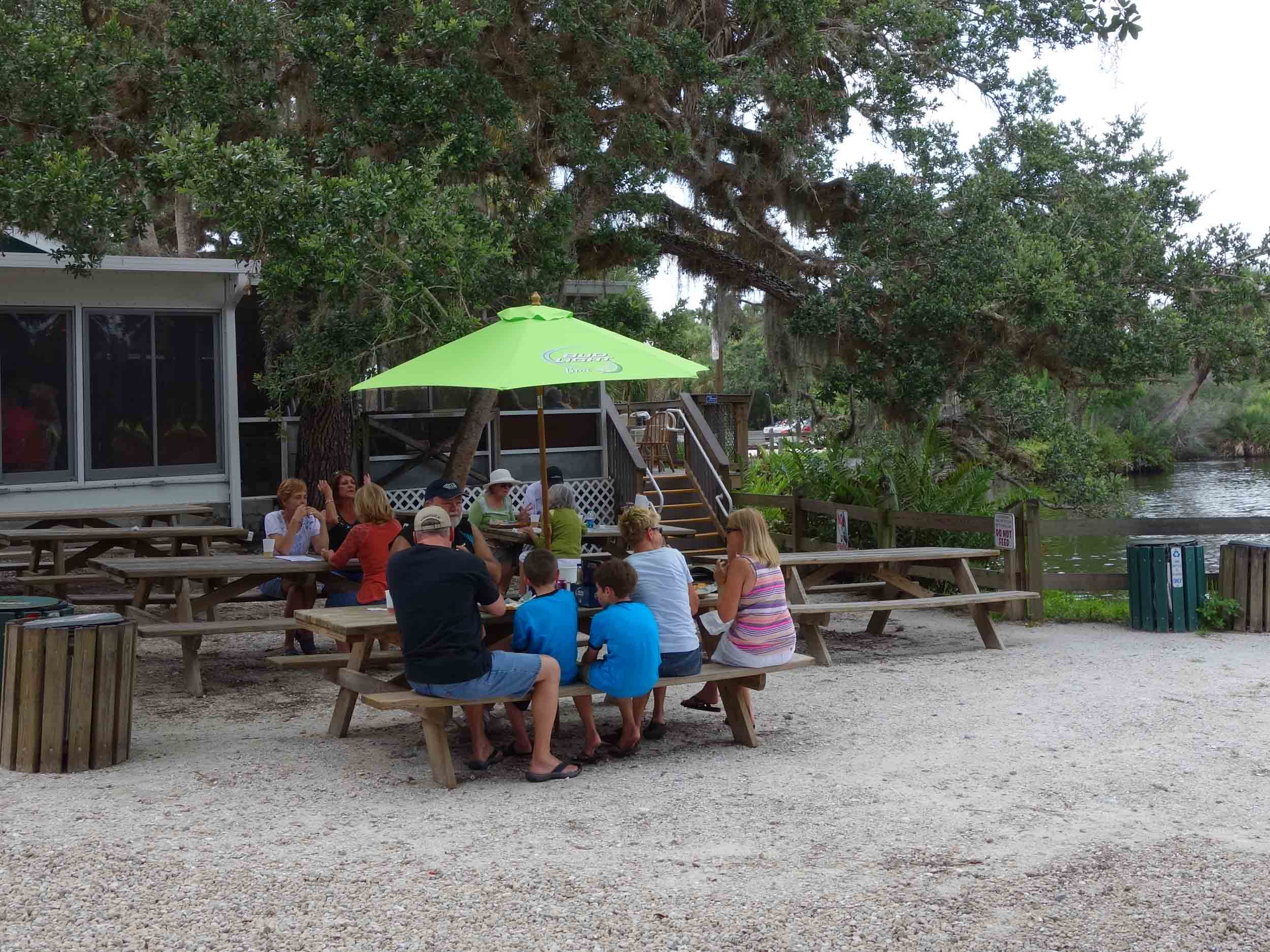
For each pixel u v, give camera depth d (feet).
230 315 47.85
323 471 51.11
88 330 45.21
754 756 20.61
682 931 12.48
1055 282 49.26
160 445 47.06
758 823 16.47
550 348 22.21
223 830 16.10
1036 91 55.16
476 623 18.97
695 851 15.19
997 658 29.73
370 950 12.01
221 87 39.45
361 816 16.93
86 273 36.17
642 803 17.61
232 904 13.21
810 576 32.73
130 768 19.67
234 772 19.47
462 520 33.30
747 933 12.43
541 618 20.01
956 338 54.03
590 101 47.14
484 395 49.37
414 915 12.93
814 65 53.72
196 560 27.66
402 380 21.95
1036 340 53.31
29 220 33.58
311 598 29.45
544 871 14.38
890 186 52.75
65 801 17.44
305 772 19.53
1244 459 181.98
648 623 20.25
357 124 39.70
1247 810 16.79
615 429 59.31
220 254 60.49
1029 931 12.46
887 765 19.69
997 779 18.58
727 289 60.54
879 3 53.26
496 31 44.19
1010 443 60.70
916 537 43.29
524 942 12.22
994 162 54.95
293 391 45.60
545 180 48.75
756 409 187.21
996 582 35.81
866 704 24.66
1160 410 143.13
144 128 39.32
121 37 39.27
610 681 19.88
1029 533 34.73
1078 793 17.74
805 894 13.53
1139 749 20.43
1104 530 35.01
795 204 56.90
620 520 22.17
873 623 34.12
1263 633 32.30
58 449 44.73
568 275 46.34
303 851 15.16
